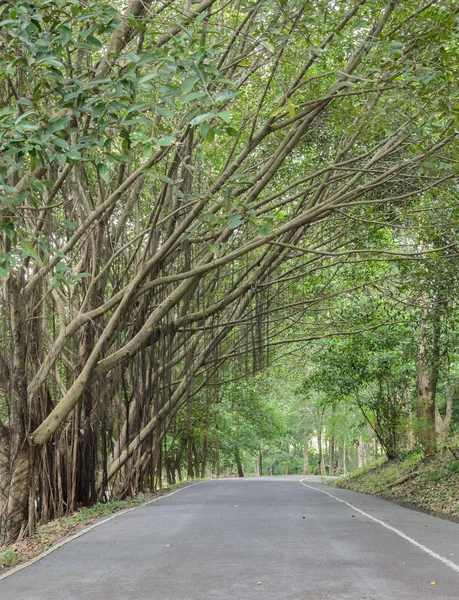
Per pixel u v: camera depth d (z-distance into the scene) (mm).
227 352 22094
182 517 13148
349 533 10219
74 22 7551
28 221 12555
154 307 15758
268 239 12258
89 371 12391
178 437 38406
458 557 7949
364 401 27812
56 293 13617
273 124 11453
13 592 6344
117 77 7410
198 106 7266
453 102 10297
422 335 21359
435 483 18219
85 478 16266
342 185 16953
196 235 15047
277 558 7891
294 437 74125
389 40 10078
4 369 12125
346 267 20578
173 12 14281
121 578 6875
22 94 10070
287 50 10664
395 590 6105
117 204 16688
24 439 11508
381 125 12344
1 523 11602
